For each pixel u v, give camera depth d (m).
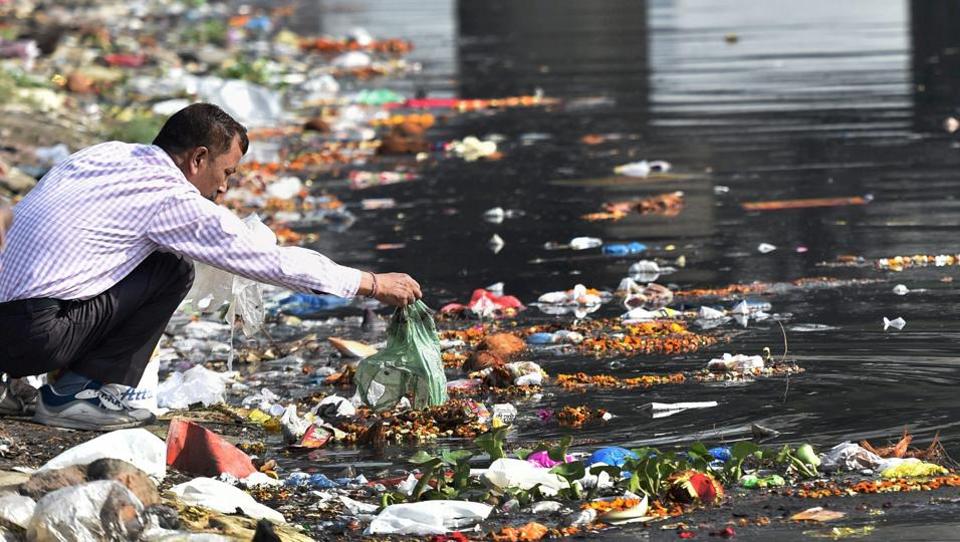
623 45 52.41
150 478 10.87
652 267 20.23
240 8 72.50
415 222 24.62
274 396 14.93
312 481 11.90
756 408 13.49
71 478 10.12
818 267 19.81
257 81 44.00
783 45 50.09
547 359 15.92
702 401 13.84
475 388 14.84
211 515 10.45
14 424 13.23
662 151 30.69
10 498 9.73
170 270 12.93
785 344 15.77
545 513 10.81
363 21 65.25
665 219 23.88
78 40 50.44
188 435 12.13
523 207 25.50
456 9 69.00
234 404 14.81
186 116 12.77
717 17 60.44
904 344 15.46
